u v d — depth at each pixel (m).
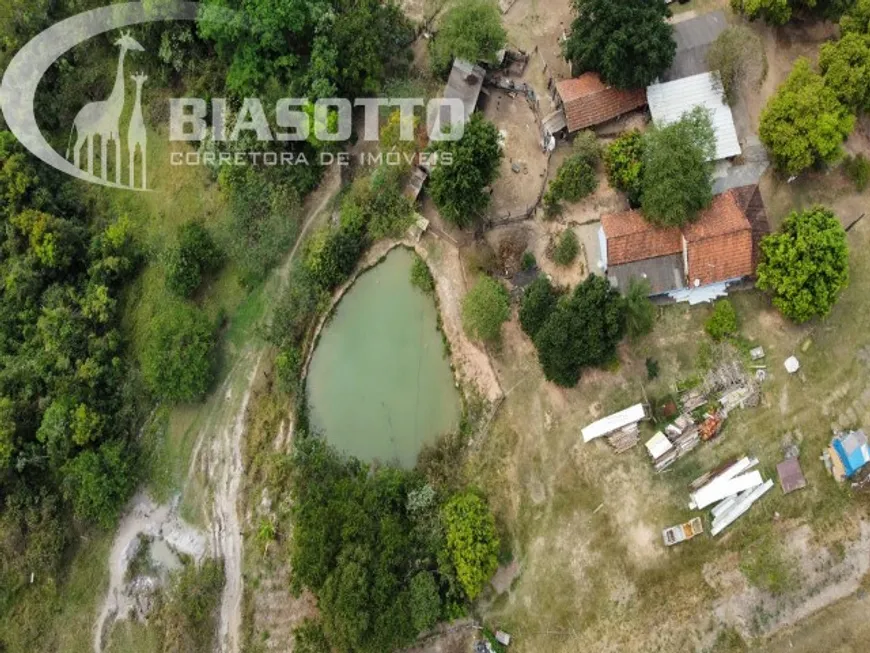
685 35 42.75
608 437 40.09
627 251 40.19
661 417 39.88
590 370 41.00
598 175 43.31
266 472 42.91
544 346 39.41
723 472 38.81
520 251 43.00
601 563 38.75
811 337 40.22
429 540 37.94
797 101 39.09
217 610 41.25
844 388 39.66
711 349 40.50
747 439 39.34
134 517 43.69
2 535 42.34
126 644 41.38
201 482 43.72
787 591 37.56
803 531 38.19
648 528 38.88
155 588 42.12
